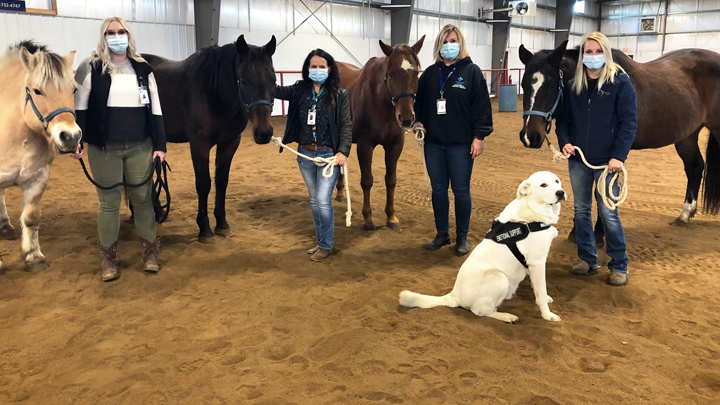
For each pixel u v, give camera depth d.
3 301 3.53
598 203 3.83
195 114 4.63
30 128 3.65
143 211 3.96
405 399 2.42
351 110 5.17
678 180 8.00
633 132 3.56
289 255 4.54
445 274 4.09
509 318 3.16
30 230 3.98
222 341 2.99
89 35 12.29
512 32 28.27
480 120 4.15
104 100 3.55
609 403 2.40
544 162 9.59
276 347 2.94
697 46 31.84
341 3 18.20
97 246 4.61
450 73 4.18
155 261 4.10
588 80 3.67
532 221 3.15
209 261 4.34
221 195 4.98
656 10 33.19
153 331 3.13
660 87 4.66
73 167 8.31
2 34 10.73
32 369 2.73
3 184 3.73
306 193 6.94
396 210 6.11
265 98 4.20
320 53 4.02
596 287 3.76
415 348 2.88
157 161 3.88
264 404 2.38
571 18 31.59
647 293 3.67
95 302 3.54
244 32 15.21
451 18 23.72
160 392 2.51
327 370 2.68
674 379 2.61
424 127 4.42
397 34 20.55
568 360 2.78
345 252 4.62
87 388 2.55
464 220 4.48
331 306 3.47
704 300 3.56
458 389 2.50
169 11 13.88
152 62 5.34
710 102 5.04
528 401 2.40
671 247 4.73
